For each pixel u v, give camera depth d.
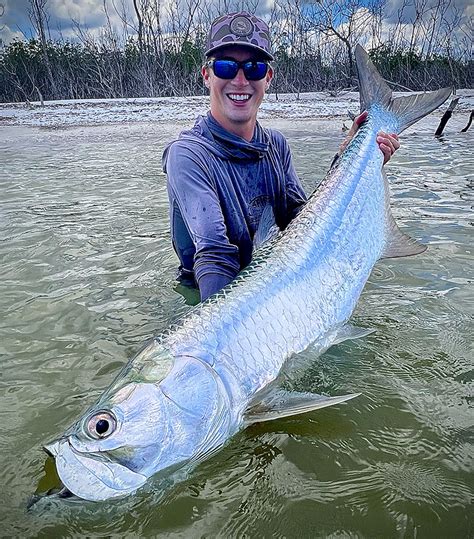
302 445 0.73
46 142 3.79
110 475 0.62
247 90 1.01
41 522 0.62
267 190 1.09
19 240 1.56
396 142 1.10
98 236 1.58
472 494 0.64
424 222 1.62
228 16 1.01
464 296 1.12
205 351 0.72
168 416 0.66
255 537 0.60
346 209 0.98
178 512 0.63
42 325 1.06
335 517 0.62
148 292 1.19
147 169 2.65
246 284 0.81
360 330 0.93
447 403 0.80
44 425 0.77
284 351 0.80
